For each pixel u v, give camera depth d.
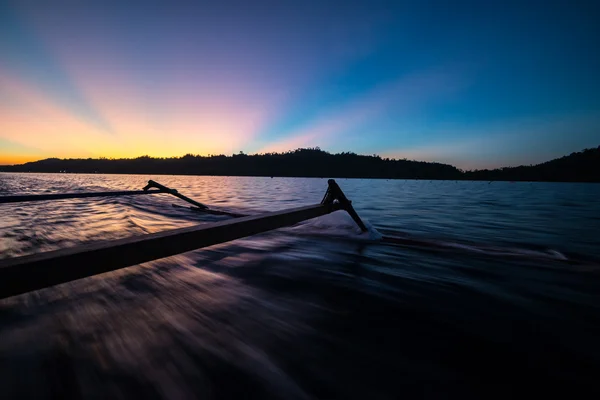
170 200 20.47
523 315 2.99
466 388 1.89
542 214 13.62
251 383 1.94
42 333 2.54
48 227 8.89
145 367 2.09
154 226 9.12
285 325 2.72
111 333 2.56
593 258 5.32
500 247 6.18
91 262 2.00
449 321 2.84
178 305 3.14
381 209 15.58
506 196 30.42
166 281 3.90
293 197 25.47
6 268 1.60
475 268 4.62
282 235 6.92
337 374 2.03
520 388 1.90
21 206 15.59
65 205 16.25
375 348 2.35
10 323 2.71
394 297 3.42
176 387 1.90
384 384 1.93
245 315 2.93
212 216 11.53
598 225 9.93
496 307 3.18
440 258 5.18
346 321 2.82
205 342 2.42
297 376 2.00
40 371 2.03
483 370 2.08
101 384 1.91
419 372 2.05
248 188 44.50
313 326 2.70
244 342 2.43
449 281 4.00
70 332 2.56
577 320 2.88
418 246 6.07
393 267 4.62
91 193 9.20
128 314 2.93
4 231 8.19
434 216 12.37
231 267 4.56
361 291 3.60
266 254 5.36
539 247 6.33
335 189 6.00
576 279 4.12
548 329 2.70
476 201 22.39
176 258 5.05
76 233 7.95
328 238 6.67
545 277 4.20
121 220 10.41
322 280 3.98
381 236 6.81
